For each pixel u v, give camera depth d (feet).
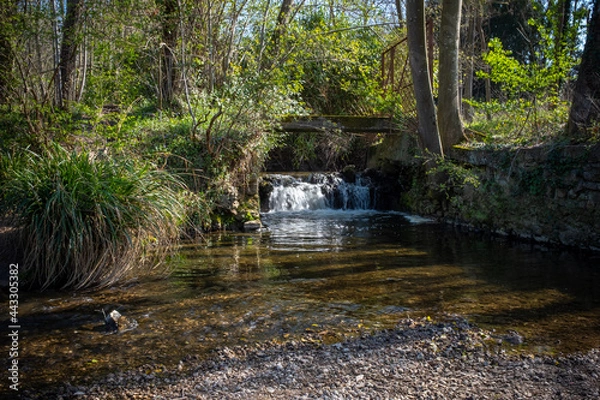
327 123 36.29
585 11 27.37
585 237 23.57
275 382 11.55
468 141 33.63
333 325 15.16
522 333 14.37
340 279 20.17
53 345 13.78
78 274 18.02
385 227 32.48
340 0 38.01
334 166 50.98
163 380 11.73
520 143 28.45
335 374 11.93
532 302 17.03
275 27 33.81
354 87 45.47
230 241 27.76
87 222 18.12
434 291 18.42
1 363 12.65
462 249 25.45
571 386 11.24
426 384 11.37
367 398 10.69
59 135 24.88
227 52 35.88
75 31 28.73
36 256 17.58
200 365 12.50
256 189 32.45
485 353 13.05
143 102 41.27
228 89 28.48
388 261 23.08
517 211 27.71
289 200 40.75
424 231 30.94
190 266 22.17
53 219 17.66
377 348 13.43
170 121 32.40
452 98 33.78
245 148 31.14
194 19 32.89
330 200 42.01
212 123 28.53
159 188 20.27
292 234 29.99
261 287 19.08
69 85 32.37
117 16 29.66
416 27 31.63
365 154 50.90
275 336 14.37
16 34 24.49
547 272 20.68
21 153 23.16
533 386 11.27
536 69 29.32
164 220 19.84
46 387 11.43
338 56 39.14
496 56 29.73
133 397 10.95
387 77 42.06
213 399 10.79
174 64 37.58
